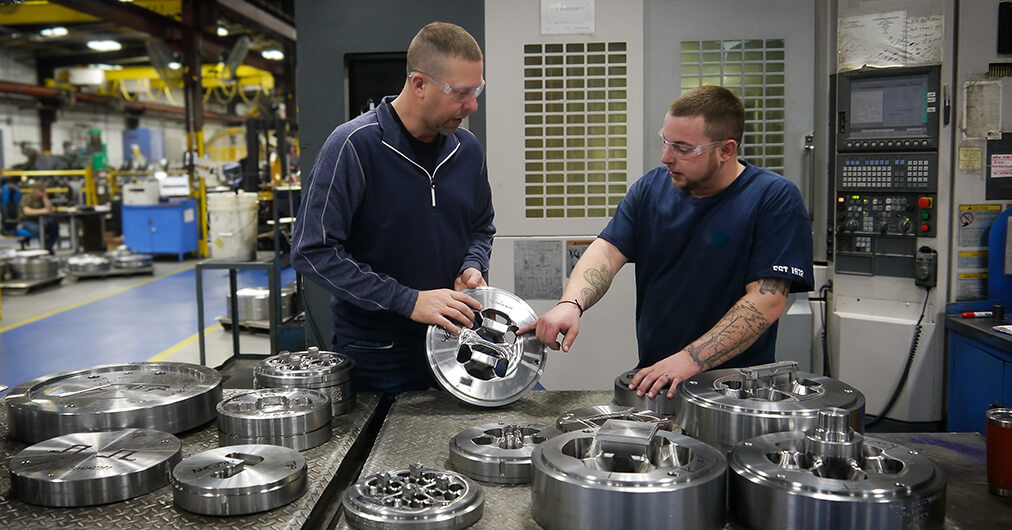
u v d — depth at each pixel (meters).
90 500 1.05
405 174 1.62
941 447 1.33
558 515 0.97
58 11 9.62
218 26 9.90
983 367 2.49
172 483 1.07
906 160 2.74
